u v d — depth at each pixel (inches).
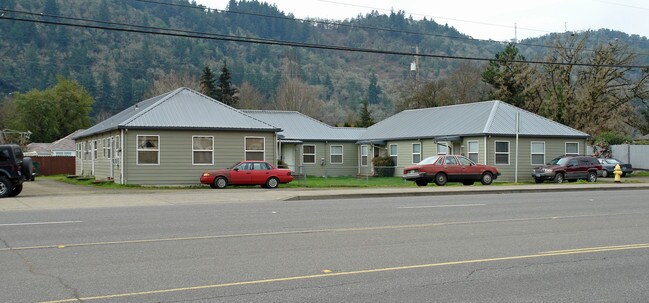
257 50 5605.3
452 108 1784.0
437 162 1261.1
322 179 1587.1
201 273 348.8
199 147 1257.4
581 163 1427.2
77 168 1811.0
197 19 5541.3
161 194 971.3
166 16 5413.4
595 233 518.0
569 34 2111.2
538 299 294.7
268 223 577.9
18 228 537.6
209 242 462.0
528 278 340.2
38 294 298.2
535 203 805.2
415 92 2923.2
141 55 4411.9
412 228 543.8
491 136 1475.1
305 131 1910.7
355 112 4626.0
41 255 405.7
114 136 1285.7
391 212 680.4
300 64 5280.5
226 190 1077.8
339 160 1936.5
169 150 1234.0
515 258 398.6
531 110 2272.4
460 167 1267.2
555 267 370.9
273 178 1173.1
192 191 1047.6
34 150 2741.1
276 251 422.6
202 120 1270.9
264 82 4726.9
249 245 448.1
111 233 509.0
